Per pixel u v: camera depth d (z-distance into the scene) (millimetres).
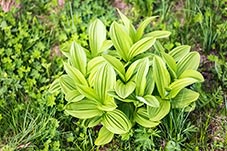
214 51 2428
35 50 2383
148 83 2064
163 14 2502
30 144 2125
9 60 2348
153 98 1999
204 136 2150
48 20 2549
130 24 2154
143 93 2023
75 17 2488
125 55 2105
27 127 2160
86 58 2125
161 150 2115
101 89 2035
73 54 2115
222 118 2219
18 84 2283
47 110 2182
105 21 2486
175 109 2098
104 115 2061
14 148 2096
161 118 2006
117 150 2123
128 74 2045
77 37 2410
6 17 2500
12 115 2186
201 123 2197
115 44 2092
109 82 2025
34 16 2566
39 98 2232
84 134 2137
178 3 2594
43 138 2123
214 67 2359
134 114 2090
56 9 2582
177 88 2035
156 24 2490
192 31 2459
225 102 2232
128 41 2094
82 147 2129
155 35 2176
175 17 2537
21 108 2211
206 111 2234
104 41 2170
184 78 2029
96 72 2027
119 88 2000
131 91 1987
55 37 2482
